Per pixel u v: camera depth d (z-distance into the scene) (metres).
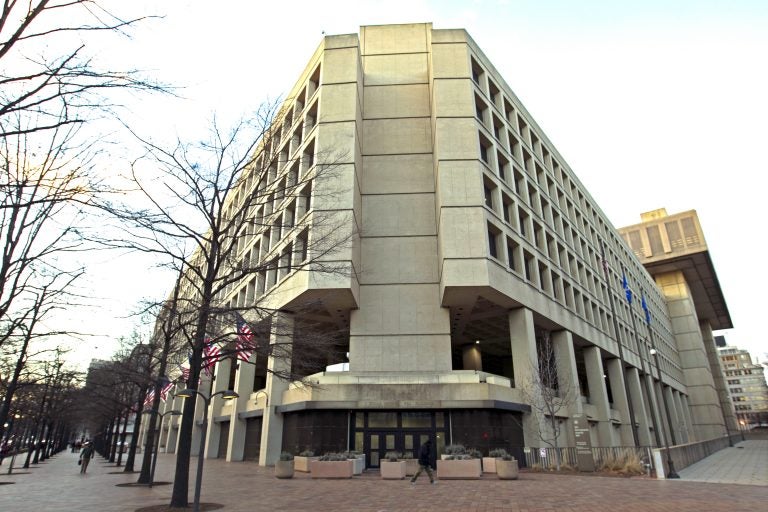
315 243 17.41
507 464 18.19
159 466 30.84
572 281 40.19
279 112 19.94
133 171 12.58
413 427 24.86
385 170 32.25
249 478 19.84
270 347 15.47
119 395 29.91
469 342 43.34
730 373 154.62
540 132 43.12
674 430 61.31
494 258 28.03
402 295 29.06
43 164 9.48
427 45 36.16
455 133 30.16
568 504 11.33
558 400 28.39
